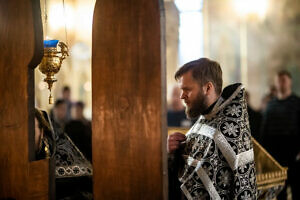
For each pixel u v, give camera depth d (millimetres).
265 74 11617
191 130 2234
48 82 2111
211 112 2115
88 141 4285
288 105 5594
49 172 1918
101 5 1880
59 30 3656
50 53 2074
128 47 1820
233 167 1985
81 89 10680
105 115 1881
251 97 11656
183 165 2191
